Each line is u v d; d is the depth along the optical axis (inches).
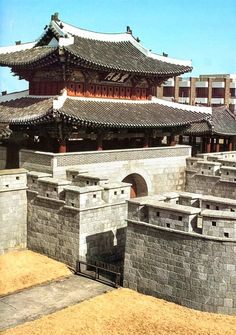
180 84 4434.1
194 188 1927.9
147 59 1985.7
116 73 1802.4
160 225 1120.2
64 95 1648.6
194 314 1043.3
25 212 1465.3
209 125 2172.7
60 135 1565.0
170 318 1019.3
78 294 1152.2
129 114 1784.0
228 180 1756.9
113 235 1387.8
